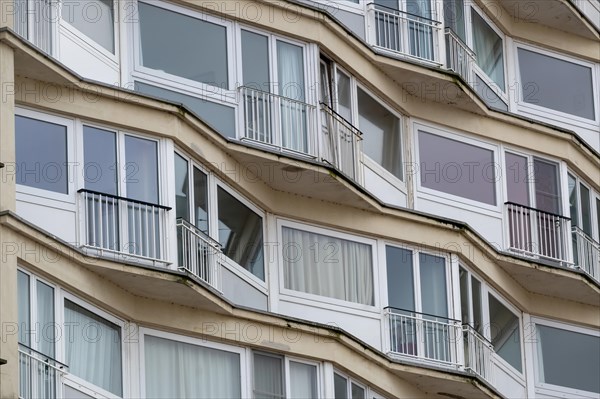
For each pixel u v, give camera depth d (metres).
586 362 91.88
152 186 77.38
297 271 82.75
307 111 82.62
